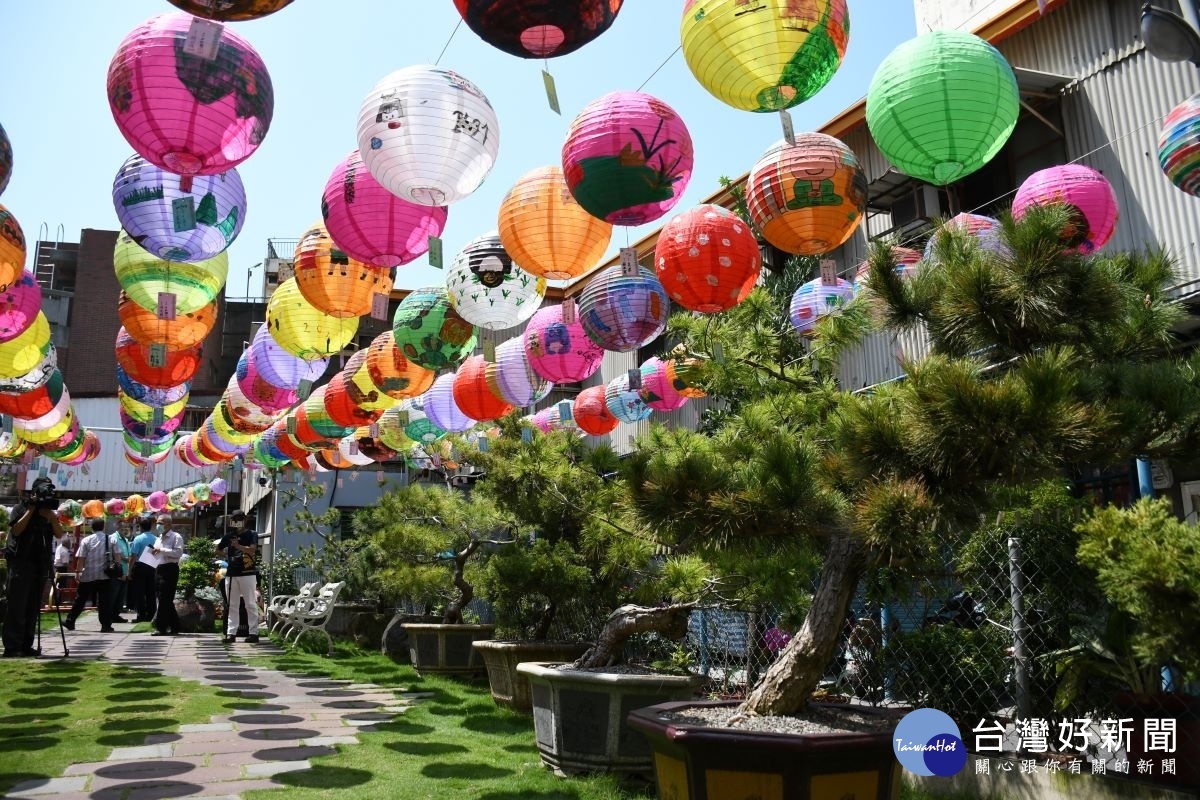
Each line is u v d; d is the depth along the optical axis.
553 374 5.45
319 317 5.48
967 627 5.14
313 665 8.66
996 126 3.45
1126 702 3.77
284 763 4.23
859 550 3.13
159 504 15.52
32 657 8.34
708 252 4.15
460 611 8.09
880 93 3.55
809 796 2.67
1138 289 3.41
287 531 13.66
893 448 2.79
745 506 3.06
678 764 2.92
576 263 4.33
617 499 3.48
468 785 3.91
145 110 3.18
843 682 5.40
